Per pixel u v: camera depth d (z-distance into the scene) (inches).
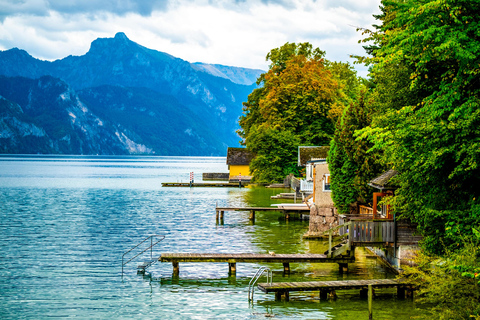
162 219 2306.8
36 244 1665.8
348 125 1585.9
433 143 861.2
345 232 1460.4
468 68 848.3
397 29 1099.9
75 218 2313.0
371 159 1537.9
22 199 3166.8
